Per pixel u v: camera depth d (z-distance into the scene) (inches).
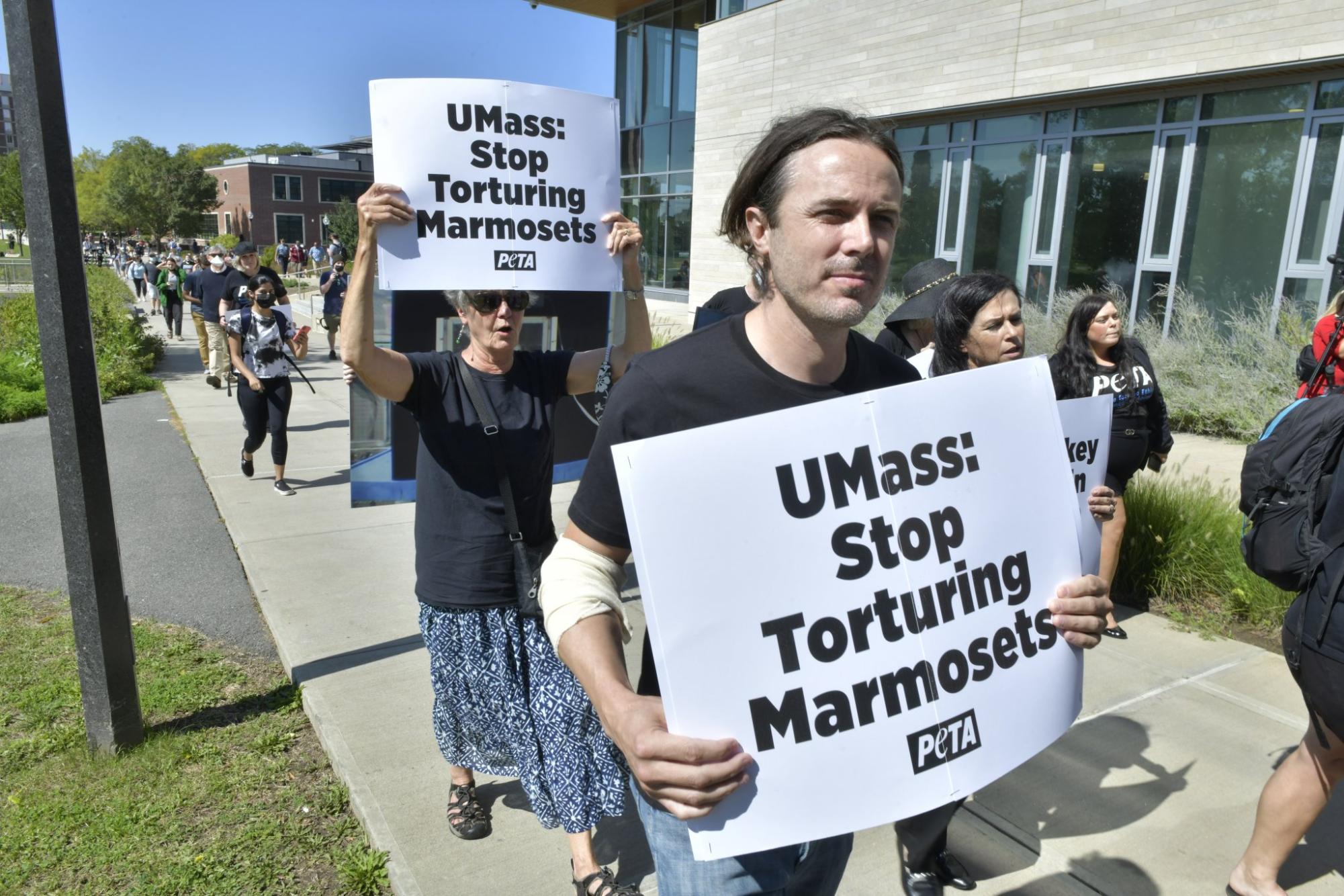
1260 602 174.2
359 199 104.0
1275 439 90.7
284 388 270.2
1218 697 147.6
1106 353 162.6
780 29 632.4
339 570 203.9
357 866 106.0
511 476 102.6
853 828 53.7
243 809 118.2
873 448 55.6
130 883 104.4
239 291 269.7
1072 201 474.9
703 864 61.6
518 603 103.3
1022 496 60.5
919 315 132.1
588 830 98.7
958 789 56.6
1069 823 114.9
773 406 58.2
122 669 128.1
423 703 143.2
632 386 58.4
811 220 53.7
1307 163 378.9
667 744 49.1
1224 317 415.2
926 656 56.1
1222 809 117.6
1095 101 456.8
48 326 116.7
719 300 162.4
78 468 121.1
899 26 540.7
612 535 59.4
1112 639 170.6
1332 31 354.9
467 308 104.3
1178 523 189.8
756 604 52.3
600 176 116.3
